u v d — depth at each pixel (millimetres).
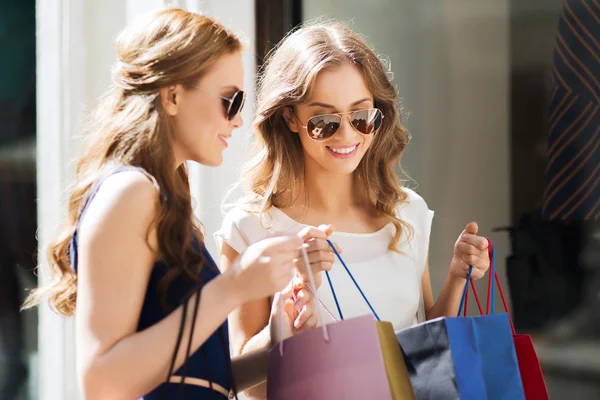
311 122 3264
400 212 3680
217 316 2443
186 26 2605
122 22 4617
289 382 2617
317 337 2586
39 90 4641
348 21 4922
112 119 2607
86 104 4594
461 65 4785
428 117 4883
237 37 2725
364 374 2521
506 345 2736
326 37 3371
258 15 4746
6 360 4762
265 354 3041
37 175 4695
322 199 3551
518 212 4688
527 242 4664
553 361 4621
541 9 4559
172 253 2477
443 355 2650
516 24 4633
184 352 2406
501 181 4719
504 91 4688
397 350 2678
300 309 3023
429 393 2662
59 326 4578
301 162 3545
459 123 4816
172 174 2541
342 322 2561
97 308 2346
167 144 2551
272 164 3521
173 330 2387
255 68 4691
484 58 4734
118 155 2545
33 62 4719
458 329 2672
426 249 3703
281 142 3494
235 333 3377
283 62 3393
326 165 3322
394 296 3434
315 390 2572
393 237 3518
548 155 4555
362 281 3400
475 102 4773
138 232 2398
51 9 4590
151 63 2555
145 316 2527
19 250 4754
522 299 4691
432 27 4840
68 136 4582
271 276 2443
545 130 4582
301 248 2639
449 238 4863
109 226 2367
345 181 3578
